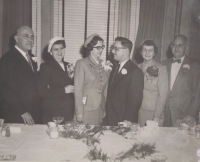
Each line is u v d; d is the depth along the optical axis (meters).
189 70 3.19
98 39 2.89
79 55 3.25
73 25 3.23
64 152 1.59
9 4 3.05
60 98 2.96
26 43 2.94
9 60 2.86
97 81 2.90
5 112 2.89
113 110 3.04
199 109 3.27
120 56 3.05
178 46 3.19
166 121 3.21
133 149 1.63
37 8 3.14
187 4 3.18
